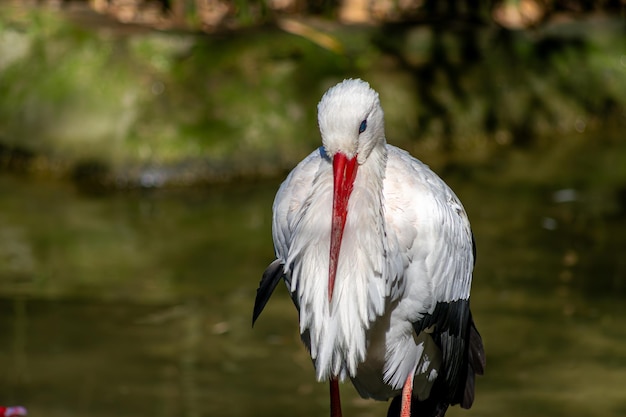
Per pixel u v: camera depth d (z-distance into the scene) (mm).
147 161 13133
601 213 12414
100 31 14039
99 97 13469
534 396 8461
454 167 13953
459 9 16328
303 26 14961
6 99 13750
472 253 6938
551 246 11445
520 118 15258
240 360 9062
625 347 9250
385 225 6188
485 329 9586
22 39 14008
